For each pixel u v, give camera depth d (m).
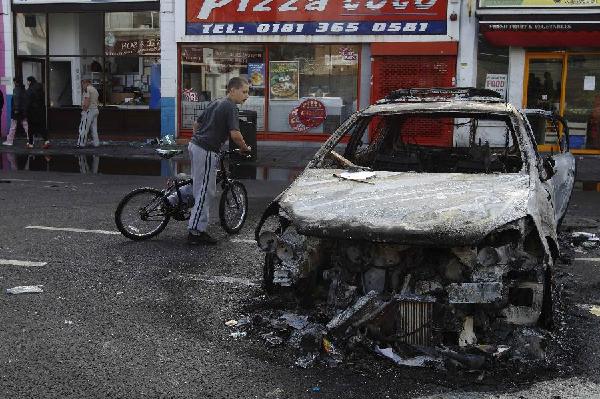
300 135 18.62
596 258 6.90
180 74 19.20
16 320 4.98
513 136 5.88
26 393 3.82
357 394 3.81
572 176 8.08
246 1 18.33
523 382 3.94
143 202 7.54
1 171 13.68
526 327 4.26
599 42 16.11
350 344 4.27
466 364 4.02
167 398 3.77
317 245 4.58
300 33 18.12
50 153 17.08
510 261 4.18
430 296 4.22
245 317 5.04
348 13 17.72
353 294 4.50
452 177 5.12
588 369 4.14
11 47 20.44
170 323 4.96
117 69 20.00
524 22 16.50
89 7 19.64
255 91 18.80
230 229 7.92
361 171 5.51
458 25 17.03
